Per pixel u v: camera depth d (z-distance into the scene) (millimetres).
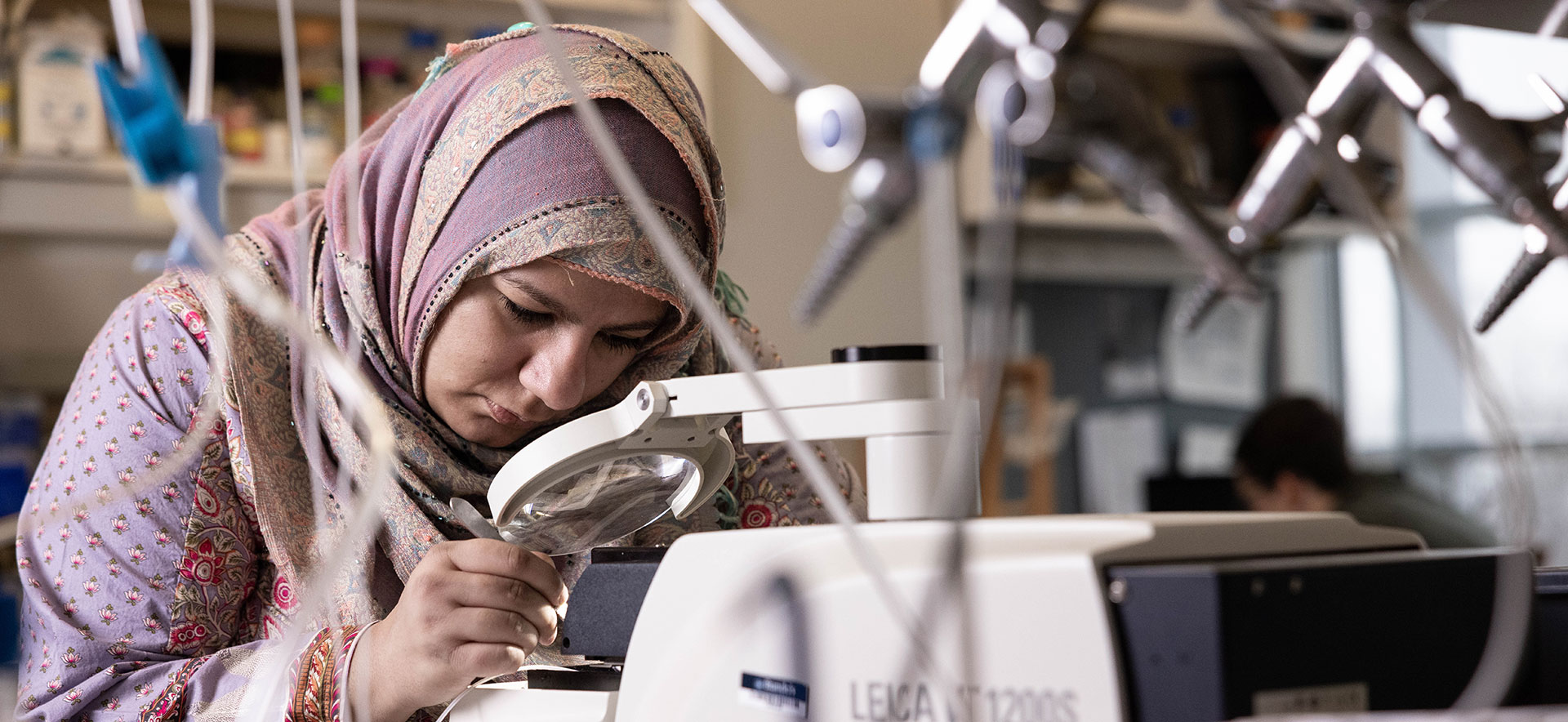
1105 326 3027
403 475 1120
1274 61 610
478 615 893
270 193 2229
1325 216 3105
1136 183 536
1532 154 585
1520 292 687
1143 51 2848
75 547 1048
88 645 1021
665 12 2510
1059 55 517
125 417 1077
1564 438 2996
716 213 1142
